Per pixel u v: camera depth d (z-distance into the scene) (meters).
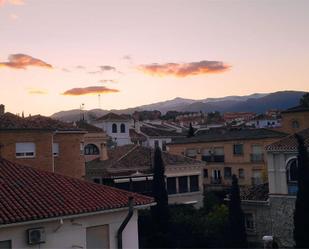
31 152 32.88
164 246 33.56
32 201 16.12
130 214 17.67
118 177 42.94
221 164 60.47
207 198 48.41
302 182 28.25
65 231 16.09
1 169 18.55
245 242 30.92
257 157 56.94
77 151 37.22
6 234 14.64
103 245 17.23
